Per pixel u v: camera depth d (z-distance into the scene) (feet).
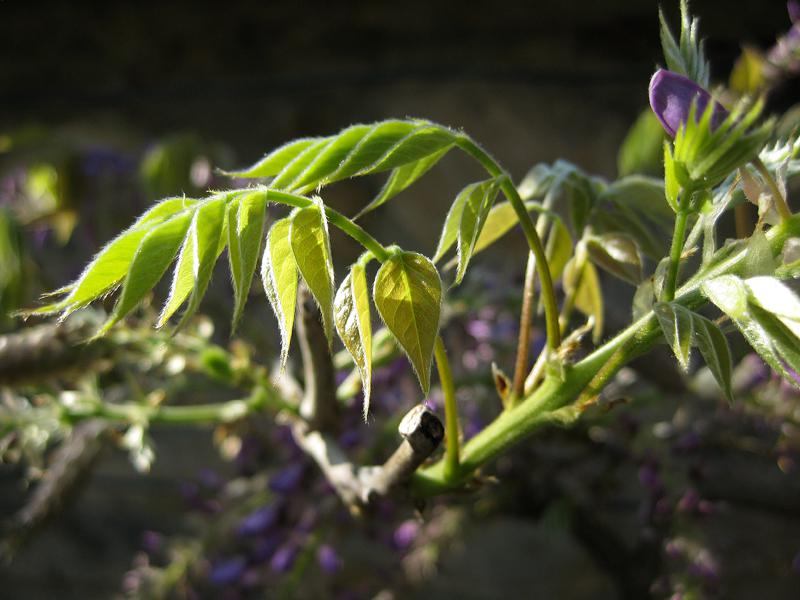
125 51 2.07
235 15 2.01
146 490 2.20
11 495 2.24
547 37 1.99
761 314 0.50
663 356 1.17
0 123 2.09
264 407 0.98
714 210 0.58
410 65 2.02
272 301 0.50
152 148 1.58
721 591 1.17
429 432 0.61
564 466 1.45
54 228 1.74
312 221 0.50
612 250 0.75
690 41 0.57
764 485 1.43
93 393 1.04
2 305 1.29
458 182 1.97
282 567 1.28
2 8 2.04
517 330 1.29
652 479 1.26
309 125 2.06
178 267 0.49
